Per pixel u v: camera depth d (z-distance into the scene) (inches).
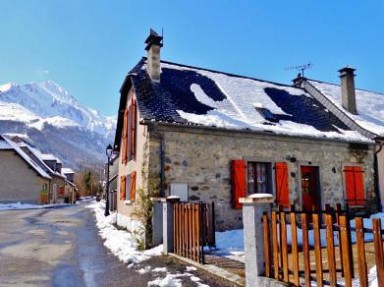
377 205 539.5
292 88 675.4
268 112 529.0
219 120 441.7
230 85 583.5
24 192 1295.5
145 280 230.8
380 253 130.6
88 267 276.7
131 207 472.1
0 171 1279.5
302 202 479.2
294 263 166.6
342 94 622.5
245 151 450.6
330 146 514.3
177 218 299.4
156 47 510.6
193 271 244.2
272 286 172.7
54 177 1680.6
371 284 176.6
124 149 563.5
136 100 442.9
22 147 1595.7
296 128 498.9
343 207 502.9
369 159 548.4
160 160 401.1
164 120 403.5
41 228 549.6
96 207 1190.3
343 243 145.1
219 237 374.3
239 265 246.2
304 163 487.2
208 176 422.9
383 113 665.0
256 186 458.3
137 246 356.8
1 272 261.7
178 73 556.7
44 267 277.7
